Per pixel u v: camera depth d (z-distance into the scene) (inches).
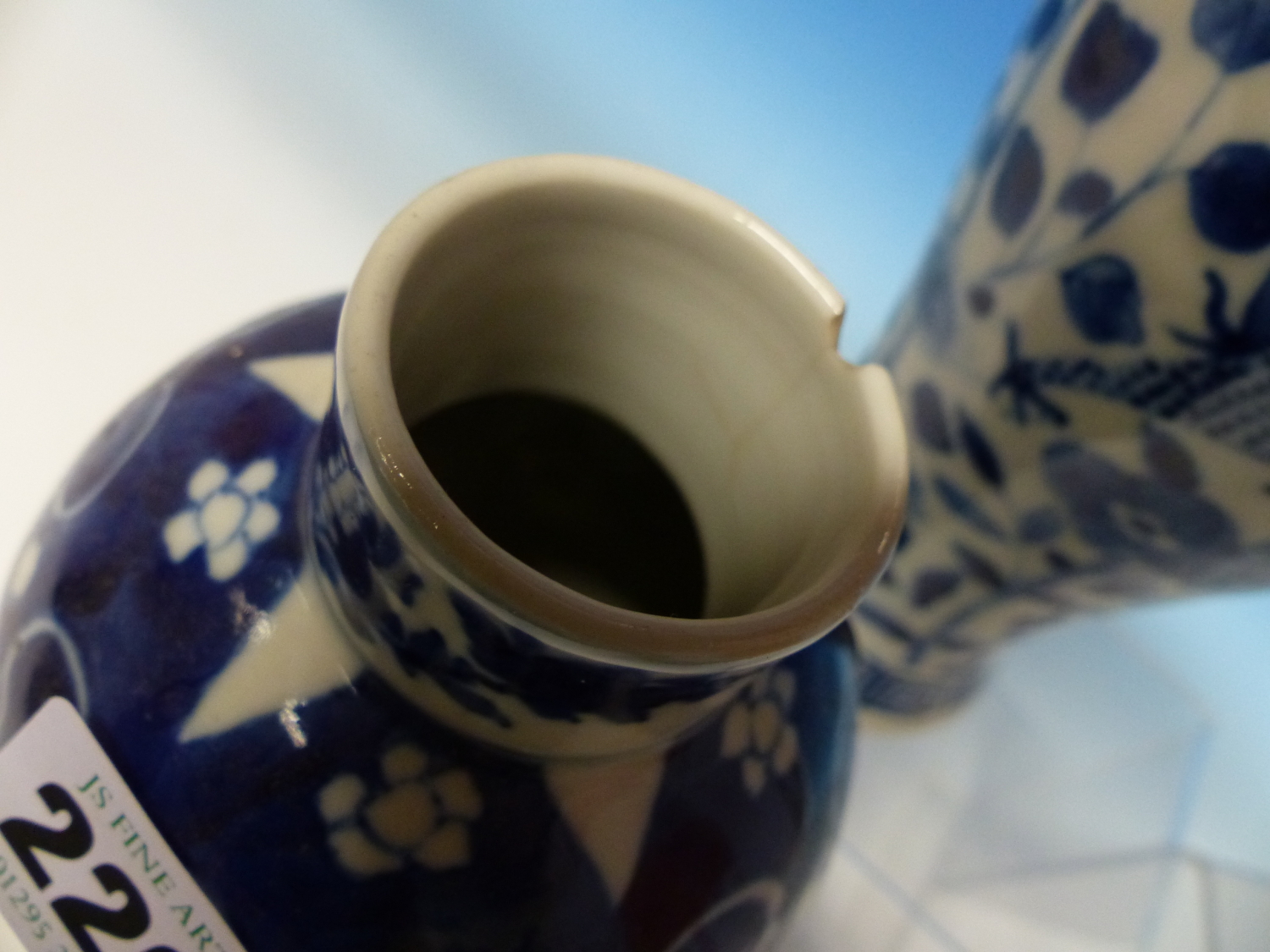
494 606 4.6
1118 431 7.6
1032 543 8.9
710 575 6.4
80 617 6.0
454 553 4.6
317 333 6.7
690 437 6.5
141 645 5.8
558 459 6.6
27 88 12.2
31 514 10.5
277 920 5.5
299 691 5.6
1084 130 7.0
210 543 5.9
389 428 4.7
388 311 5.0
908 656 11.1
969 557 9.5
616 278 6.0
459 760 5.6
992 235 8.0
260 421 6.2
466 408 6.4
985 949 11.0
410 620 5.1
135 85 12.6
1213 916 11.7
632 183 5.7
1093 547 8.6
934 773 12.3
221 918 5.6
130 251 12.0
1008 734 12.7
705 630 4.7
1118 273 7.0
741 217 5.7
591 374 6.5
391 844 5.5
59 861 5.9
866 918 11.0
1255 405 6.8
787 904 6.7
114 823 5.7
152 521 6.1
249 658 5.7
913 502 9.5
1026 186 7.6
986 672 12.4
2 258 11.4
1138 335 7.1
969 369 8.4
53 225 11.7
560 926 5.7
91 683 5.9
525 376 6.5
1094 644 13.4
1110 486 7.9
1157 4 6.4
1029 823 12.1
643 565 6.5
